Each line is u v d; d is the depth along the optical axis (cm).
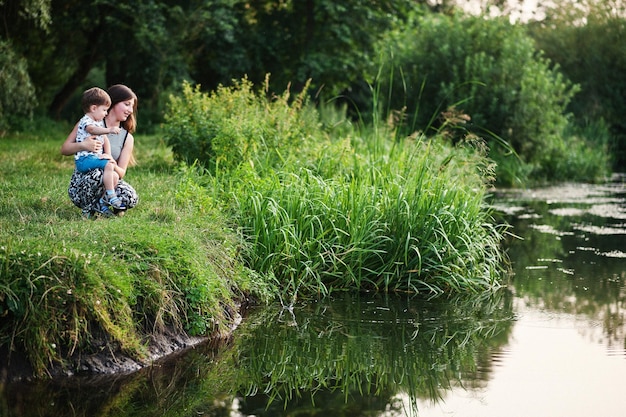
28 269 493
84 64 2361
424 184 812
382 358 557
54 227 589
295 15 2461
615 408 464
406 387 501
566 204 1402
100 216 661
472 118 1767
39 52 2309
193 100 1059
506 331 624
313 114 1120
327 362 546
